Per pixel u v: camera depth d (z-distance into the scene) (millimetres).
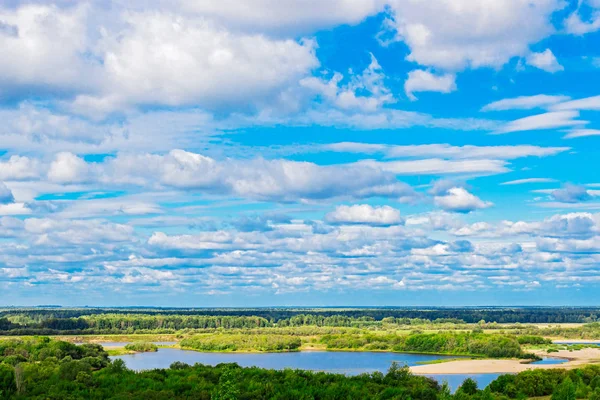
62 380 119562
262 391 108938
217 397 67688
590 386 122125
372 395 110875
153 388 114375
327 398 108438
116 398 103250
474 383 119312
